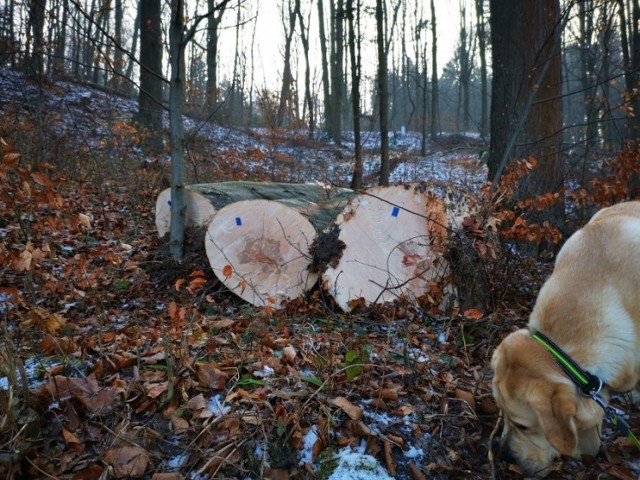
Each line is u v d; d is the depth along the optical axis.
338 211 4.75
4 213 4.75
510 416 2.30
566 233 5.89
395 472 2.38
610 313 2.32
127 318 3.90
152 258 5.05
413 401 2.95
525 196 5.86
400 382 3.11
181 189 4.75
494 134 6.83
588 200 5.29
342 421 2.65
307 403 2.66
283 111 13.87
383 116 10.50
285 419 2.48
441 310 4.14
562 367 2.23
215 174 9.91
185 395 2.68
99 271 4.36
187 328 3.29
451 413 2.86
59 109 12.32
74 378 2.69
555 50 5.64
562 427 1.98
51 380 2.62
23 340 3.29
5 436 2.21
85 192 7.56
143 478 2.22
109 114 11.33
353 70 10.96
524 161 4.60
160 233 5.51
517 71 6.48
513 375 2.24
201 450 2.35
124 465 2.24
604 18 8.09
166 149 11.06
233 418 2.52
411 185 4.26
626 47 10.56
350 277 4.20
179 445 2.41
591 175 7.82
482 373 3.21
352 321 3.83
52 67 13.16
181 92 4.74
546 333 2.39
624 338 2.29
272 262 4.38
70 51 23.61
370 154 19.14
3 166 3.08
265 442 2.38
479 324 3.78
